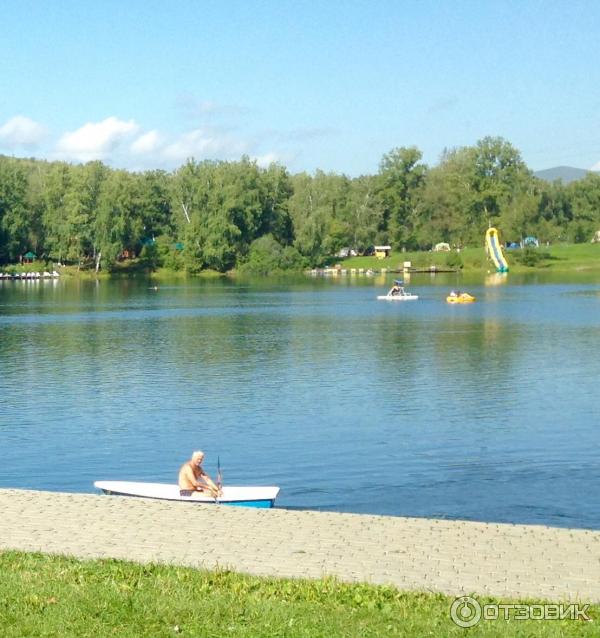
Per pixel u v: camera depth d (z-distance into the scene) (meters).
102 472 26.39
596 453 27.64
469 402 36.00
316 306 89.62
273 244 153.75
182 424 32.66
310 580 12.38
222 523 15.68
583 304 88.00
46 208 152.88
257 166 156.12
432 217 176.12
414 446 28.86
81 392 39.44
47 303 96.62
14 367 47.50
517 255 159.00
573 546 14.42
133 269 155.62
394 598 11.66
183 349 54.53
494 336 59.94
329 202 167.75
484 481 24.66
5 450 29.03
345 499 23.19
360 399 36.94
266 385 40.69
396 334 61.91
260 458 27.69
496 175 176.88
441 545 14.43
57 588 11.70
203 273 153.25
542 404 35.41
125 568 12.70
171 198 161.62
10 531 15.06
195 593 11.63
